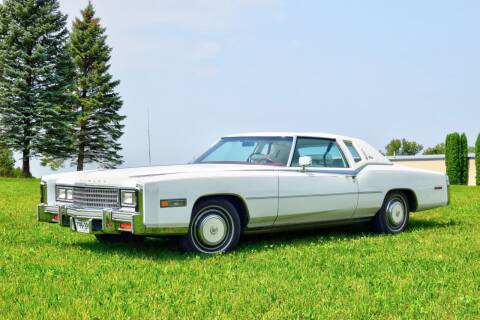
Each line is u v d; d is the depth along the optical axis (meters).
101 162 51.47
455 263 6.21
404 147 78.88
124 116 50.97
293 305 4.51
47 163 46.97
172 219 6.36
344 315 4.25
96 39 51.31
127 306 4.46
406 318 4.18
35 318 4.15
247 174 7.05
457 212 12.02
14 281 5.39
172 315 4.24
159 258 6.57
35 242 7.95
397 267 5.97
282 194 7.35
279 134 8.00
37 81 43.25
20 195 18.41
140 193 6.22
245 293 4.88
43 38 43.50
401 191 9.09
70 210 6.96
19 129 42.59
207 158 8.25
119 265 6.14
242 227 7.22
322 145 8.16
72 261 6.43
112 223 6.43
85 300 4.65
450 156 39.09
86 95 51.12
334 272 5.76
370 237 8.31
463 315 4.27
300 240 8.09
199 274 5.66
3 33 43.28
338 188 8.02
